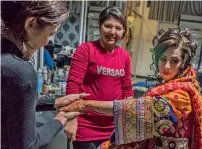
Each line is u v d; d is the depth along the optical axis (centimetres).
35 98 68
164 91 80
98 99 138
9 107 63
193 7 296
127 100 84
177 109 78
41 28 68
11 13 65
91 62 136
